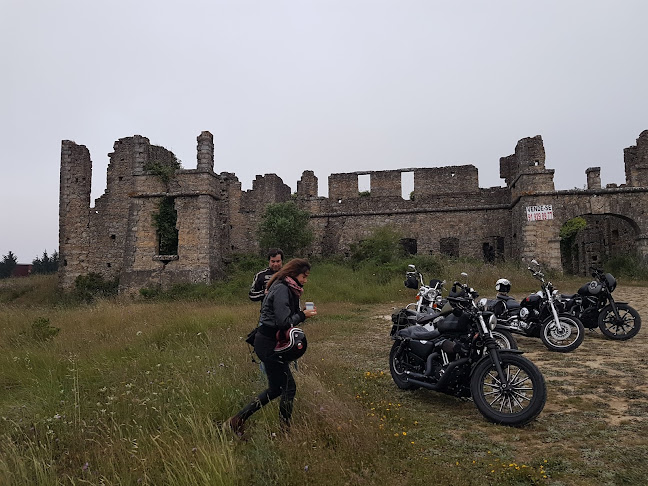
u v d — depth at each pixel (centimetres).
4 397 595
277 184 3372
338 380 612
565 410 523
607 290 945
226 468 351
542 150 2489
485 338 512
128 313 1219
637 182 2433
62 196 3188
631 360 752
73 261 3141
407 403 563
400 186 3078
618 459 395
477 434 459
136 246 2462
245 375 588
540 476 364
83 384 613
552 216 2436
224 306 1570
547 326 859
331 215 3133
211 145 2492
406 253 2867
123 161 3228
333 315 1355
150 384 572
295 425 432
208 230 2398
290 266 466
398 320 678
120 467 376
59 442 438
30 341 876
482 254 2902
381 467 373
